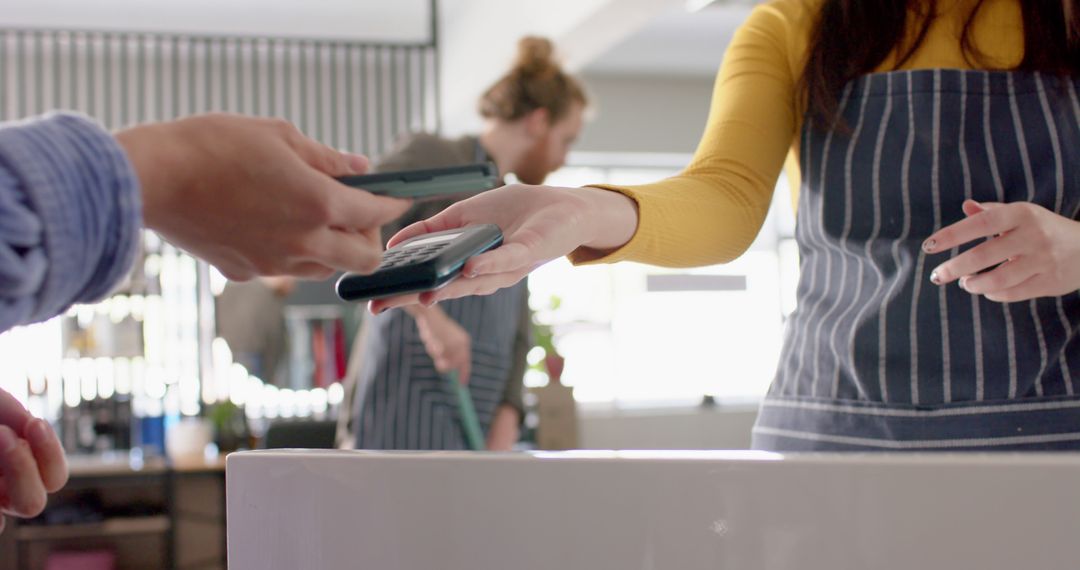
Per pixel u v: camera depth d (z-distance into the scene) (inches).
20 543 173.9
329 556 22.0
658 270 321.1
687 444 307.3
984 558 16.8
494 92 86.2
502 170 86.1
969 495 16.9
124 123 248.4
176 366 234.5
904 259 36.6
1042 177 36.3
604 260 33.1
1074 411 34.2
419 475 20.9
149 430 201.9
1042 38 35.8
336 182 21.2
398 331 77.2
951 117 36.9
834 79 38.3
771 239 330.6
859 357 36.2
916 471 17.2
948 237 29.2
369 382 78.2
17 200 16.5
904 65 37.9
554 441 272.8
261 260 21.9
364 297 23.6
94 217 17.3
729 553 18.4
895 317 35.9
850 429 36.2
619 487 19.1
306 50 287.9
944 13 37.4
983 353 34.9
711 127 41.0
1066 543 16.3
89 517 174.7
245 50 286.5
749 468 18.3
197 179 20.0
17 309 16.7
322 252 21.9
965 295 35.4
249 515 24.0
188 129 20.0
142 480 175.0
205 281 237.5
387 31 278.7
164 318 229.6
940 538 17.0
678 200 35.5
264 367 207.5
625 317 320.5
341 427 86.9
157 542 185.8
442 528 20.6
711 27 273.3
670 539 18.8
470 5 245.0
